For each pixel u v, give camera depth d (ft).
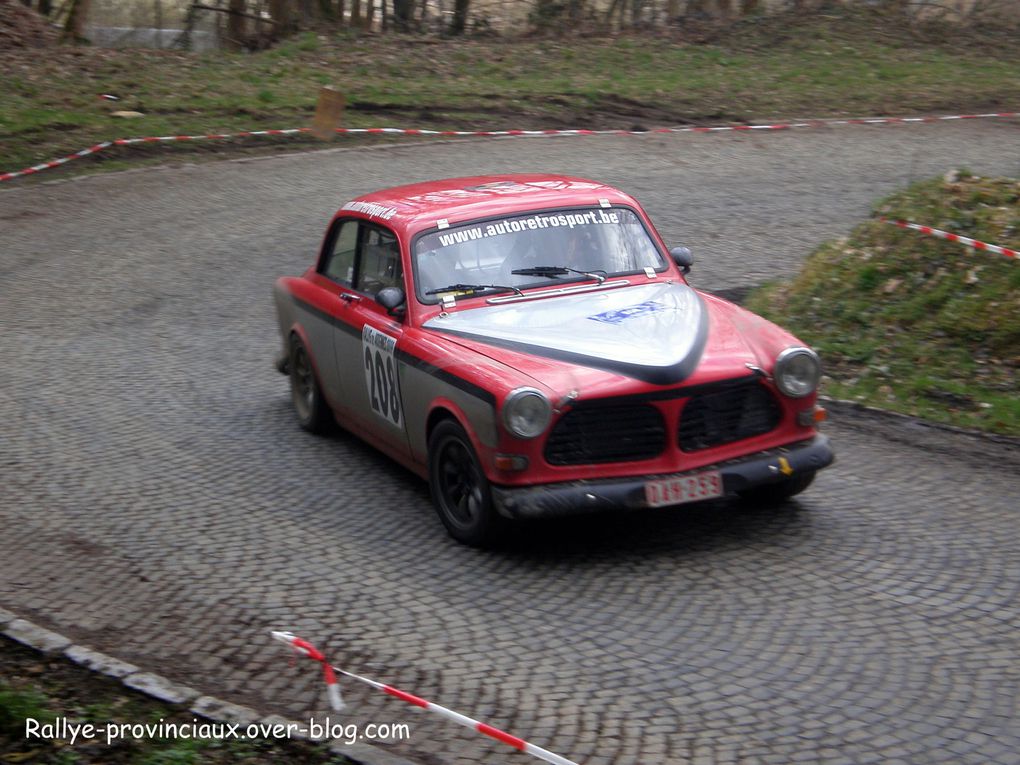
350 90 78.95
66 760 13.61
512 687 14.94
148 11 137.08
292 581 18.69
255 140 67.10
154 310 39.29
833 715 13.76
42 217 53.06
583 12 102.68
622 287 22.08
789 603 16.88
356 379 23.56
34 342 35.83
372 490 22.93
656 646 15.80
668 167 57.93
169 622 17.40
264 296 40.60
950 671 14.66
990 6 96.27
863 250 34.12
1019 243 31.24
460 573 18.71
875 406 26.55
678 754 13.16
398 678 15.37
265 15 114.93
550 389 18.13
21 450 26.04
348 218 25.04
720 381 18.72
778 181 54.19
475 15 105.60
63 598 18.38
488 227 22.36
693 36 94.32
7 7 96.37
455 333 20.40
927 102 72.64
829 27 93.71
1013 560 18.11
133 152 64.85
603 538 19.86
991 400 26.12
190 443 26.30
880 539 19.16
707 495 18.56
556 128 69.00
